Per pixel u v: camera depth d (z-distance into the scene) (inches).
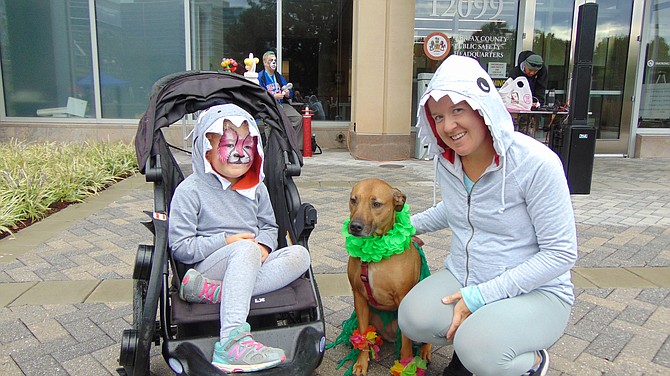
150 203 231.8
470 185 84.7
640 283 141.1
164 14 383.9
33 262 155.0
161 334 88.4
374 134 349.4
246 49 396.5
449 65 78.4
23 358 102.6
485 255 84.2
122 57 388.2
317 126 403.9
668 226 196.4
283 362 79.7
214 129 93.7
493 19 377.1
